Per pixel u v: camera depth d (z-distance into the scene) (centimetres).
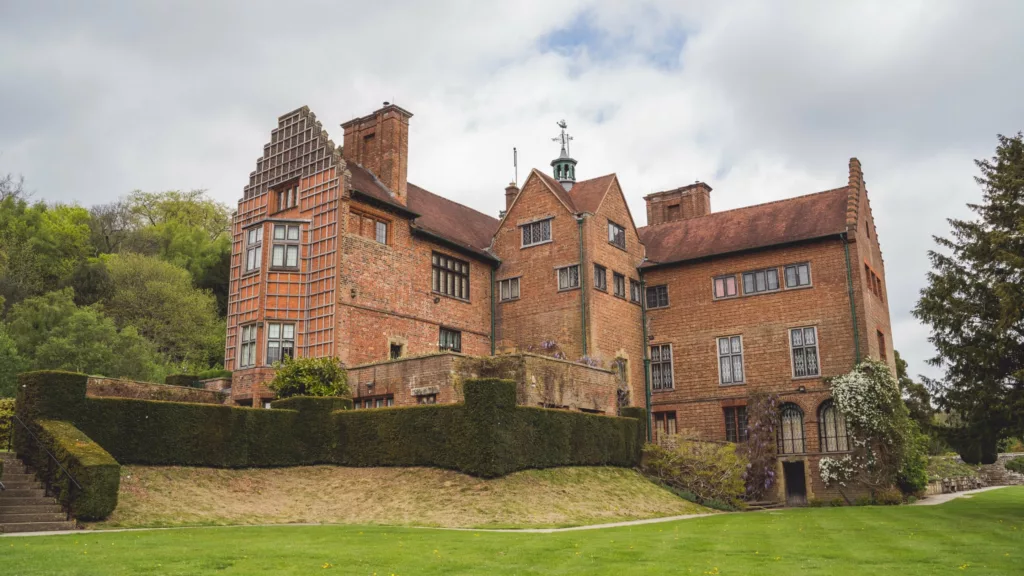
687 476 2662
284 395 2550
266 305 2878
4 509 1587
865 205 3462
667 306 3559
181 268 5041
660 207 4278
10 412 2211
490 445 2091
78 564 1029
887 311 3544
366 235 2970
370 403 2650
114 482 1678
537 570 1060
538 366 2530
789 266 3275
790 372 3188
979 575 1062
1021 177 2180
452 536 1467
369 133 3359
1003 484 4684
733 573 1055
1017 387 2153
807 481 3066
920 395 2997
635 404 3425
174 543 1276
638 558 1189
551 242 3391
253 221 3156
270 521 1822
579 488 2228
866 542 1447
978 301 2248
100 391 2391
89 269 4544
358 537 1418
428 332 3145
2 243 4600
